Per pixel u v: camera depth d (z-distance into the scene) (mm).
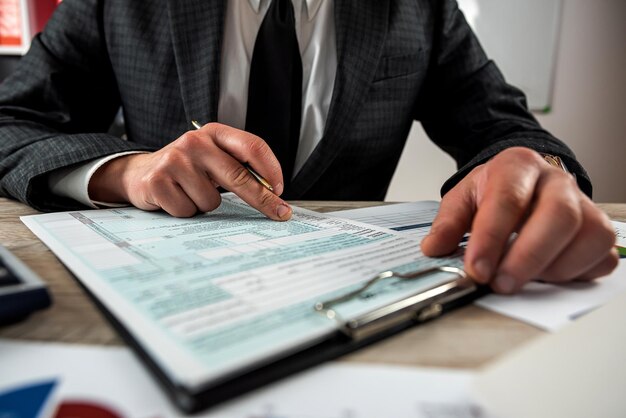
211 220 441
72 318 222
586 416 151
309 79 754
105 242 349
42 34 773
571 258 269
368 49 718
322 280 262
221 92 736
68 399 158
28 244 357
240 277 265
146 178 456
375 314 214
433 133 938
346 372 178
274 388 168
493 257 261
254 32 748
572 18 1732
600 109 1813
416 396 163
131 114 784
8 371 174
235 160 454
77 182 509
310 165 724
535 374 172
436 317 230
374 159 822
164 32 717
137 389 165
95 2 747
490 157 556
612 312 227
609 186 1877
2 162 554
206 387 159
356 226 413
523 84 1796
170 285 250
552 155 578
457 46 849
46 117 698
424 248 320
